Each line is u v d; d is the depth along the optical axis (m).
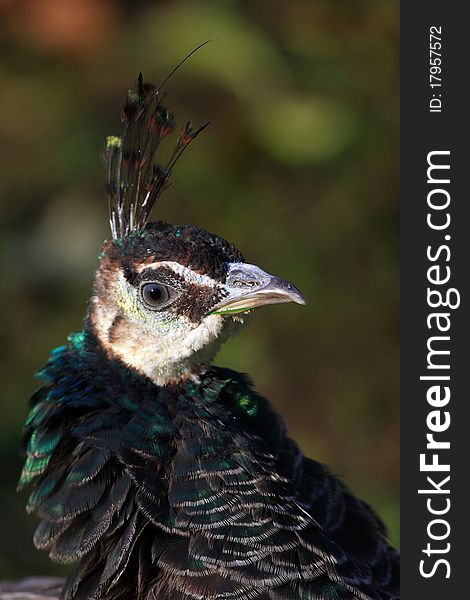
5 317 13.52
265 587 6.58
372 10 13.48
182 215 13.12
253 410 7.57
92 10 13.07
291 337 13.48
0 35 13.27
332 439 13.48
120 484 6.87
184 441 7.06
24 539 13.27
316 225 13.35
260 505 6.81
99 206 13.48
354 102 13.15
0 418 13.34
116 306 7.58
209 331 7.46
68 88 13.37
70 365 7.64
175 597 6.61
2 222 13.51
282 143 12.77
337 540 7.28
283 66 12.96
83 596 6.84
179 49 12.65
